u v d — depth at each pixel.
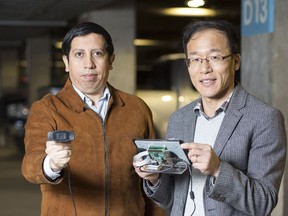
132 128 3.60
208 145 2.84
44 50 21.45
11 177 13.59
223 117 3.12
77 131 3.47
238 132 3.03
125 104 3.66
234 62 3.13
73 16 13.91
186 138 3.20
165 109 12.45
